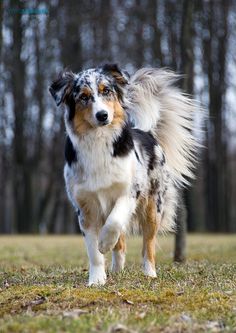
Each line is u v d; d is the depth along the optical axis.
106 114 8.35
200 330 6.24
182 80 13.31
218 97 33.41
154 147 10.10
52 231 38.25
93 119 8.40
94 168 8.56
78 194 8.73
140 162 9.34
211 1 31.83
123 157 8.70
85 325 6.20
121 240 9.95
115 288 8.06
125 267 10.71
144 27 31.98
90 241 8.77
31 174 35.25
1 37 20.25
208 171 36.03
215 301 7.30
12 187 37.38
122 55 31.61
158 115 10.61
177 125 10.80
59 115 33.56
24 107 33.03
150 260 9.71
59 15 31.80
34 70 33.00
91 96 8.53
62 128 33.91
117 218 8.45
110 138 8.59
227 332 6.16
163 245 19.33
